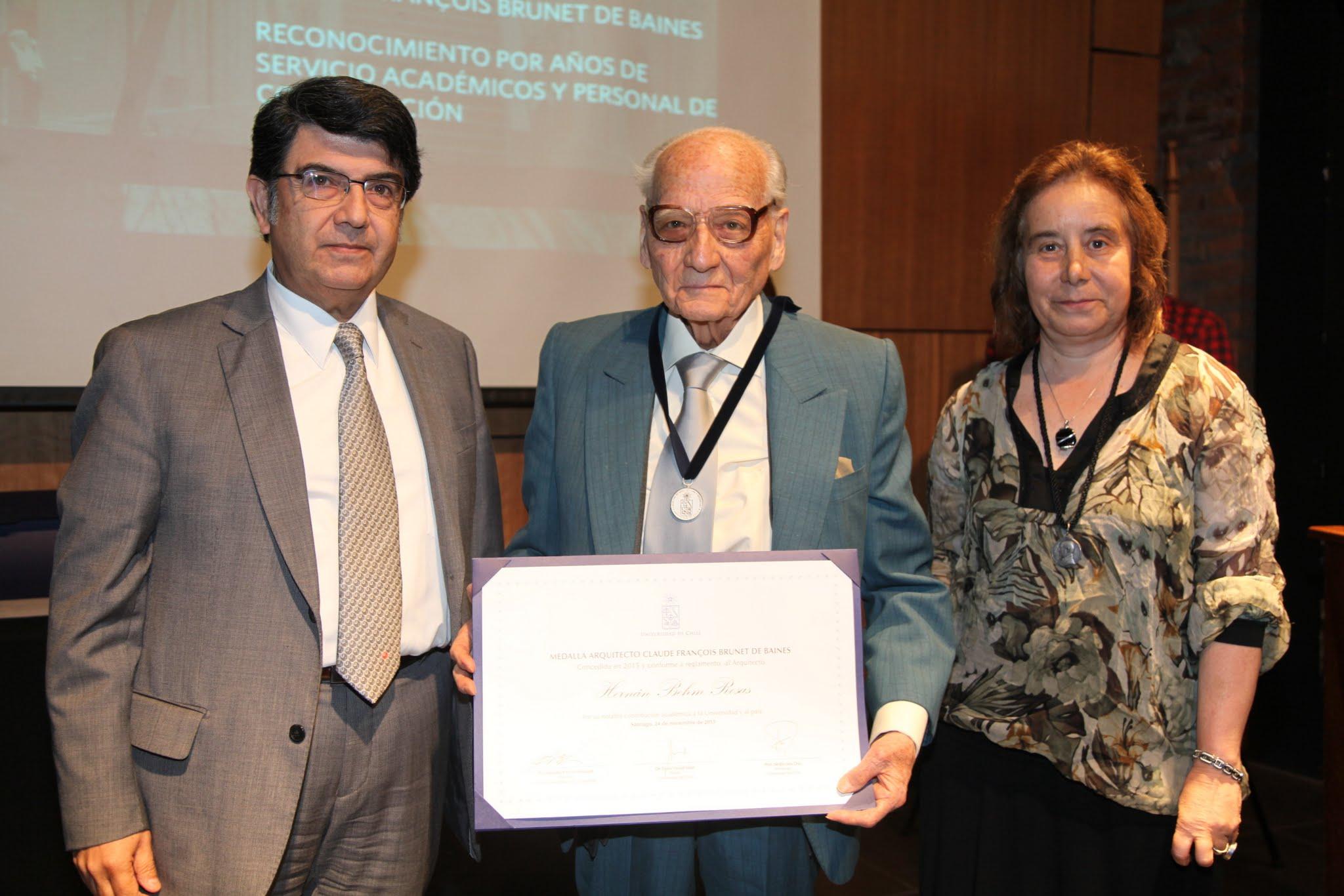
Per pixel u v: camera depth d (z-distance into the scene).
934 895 1.43
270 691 1.17
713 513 1.24
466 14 2.65
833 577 1.18
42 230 2.30
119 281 2.37
